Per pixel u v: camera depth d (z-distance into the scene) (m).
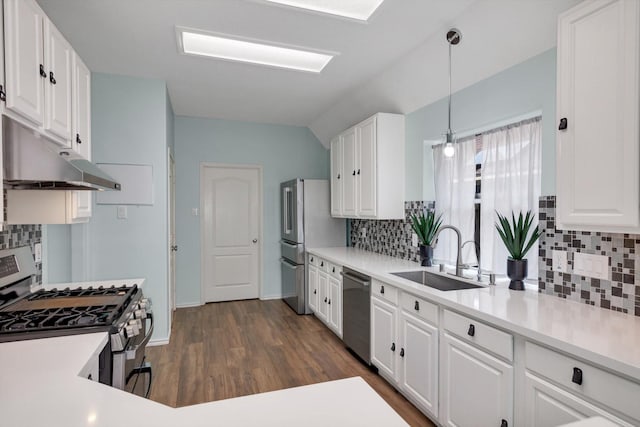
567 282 1.88
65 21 2.32
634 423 1.10
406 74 2.99
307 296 4.43
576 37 1.51
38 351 1.25
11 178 1.32
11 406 0.90
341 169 4.03
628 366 1.09
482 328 1.70
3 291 1.78
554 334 1.35
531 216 2.26
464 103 2.64
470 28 2.23
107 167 3.21
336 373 2.82
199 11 2.21
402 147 3.35
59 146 1.91
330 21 2.31
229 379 2.70
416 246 3.24
